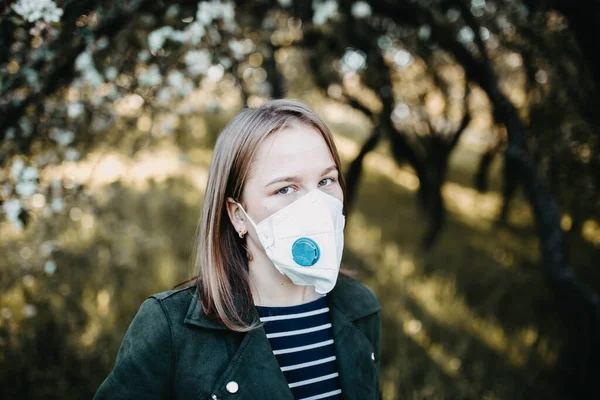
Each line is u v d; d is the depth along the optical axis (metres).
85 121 2.24
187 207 5.20
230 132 1.11
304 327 1.14
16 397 2.35
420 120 5.95
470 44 3.42
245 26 2.34
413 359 2.96
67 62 1.91
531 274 4.62
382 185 8.06
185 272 3.74
